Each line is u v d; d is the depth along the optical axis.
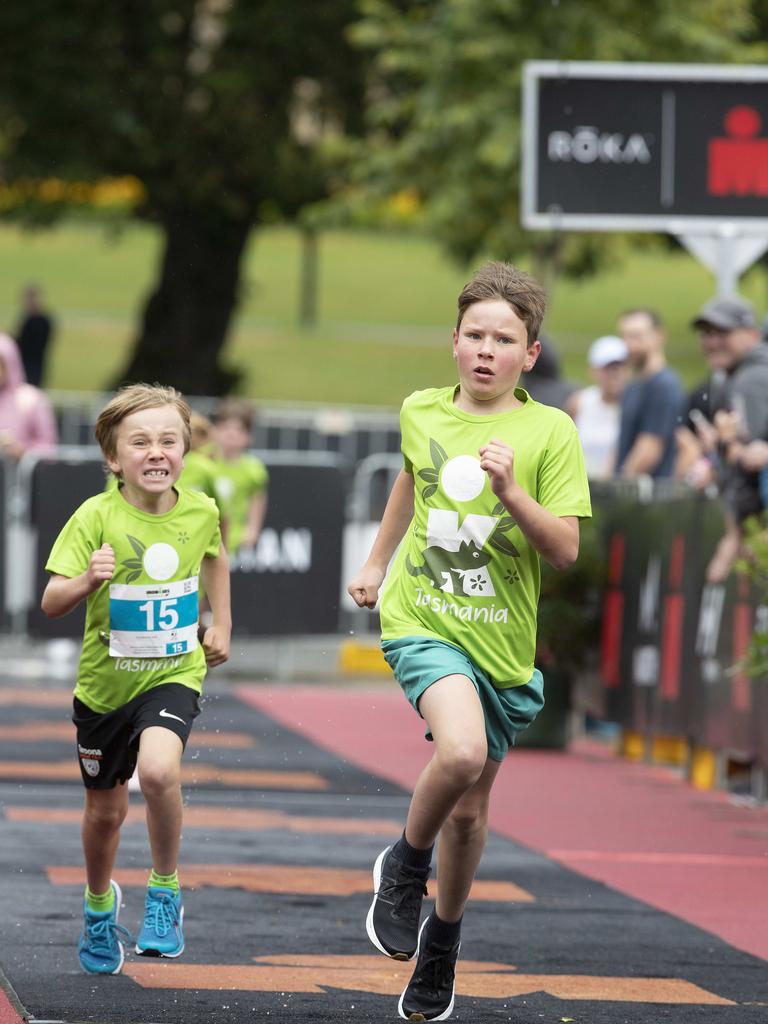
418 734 28.00
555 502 11.81
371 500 36.16
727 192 29.48
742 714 22.97
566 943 14.91
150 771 12.59
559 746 28.00
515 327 11.90
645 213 29.47
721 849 19.77
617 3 53.03
